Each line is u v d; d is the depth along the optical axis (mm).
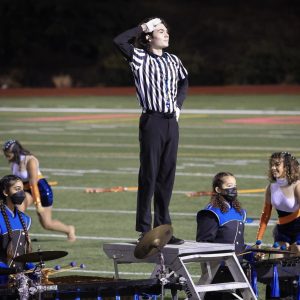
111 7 154000
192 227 32344
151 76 20469
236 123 76625
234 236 21594
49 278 20594
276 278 20922
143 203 20938
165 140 20750
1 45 147375
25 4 149250
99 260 27672
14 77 141625
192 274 25656
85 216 35219
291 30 157375
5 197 21391
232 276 20609
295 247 23047
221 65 138250
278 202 23781
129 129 72188
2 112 93125
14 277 19156
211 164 50281
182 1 164750
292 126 72875
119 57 141000
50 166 50469
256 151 56281
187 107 97688
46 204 30328
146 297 20219
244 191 40188
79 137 66375
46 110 95562
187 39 154625
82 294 19094
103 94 126125
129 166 50344
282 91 124500
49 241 30797
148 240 19125
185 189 41625
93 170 48812
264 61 136000
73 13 150125
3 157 54500
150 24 20609
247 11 162625
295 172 23609
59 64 146875
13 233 21141
